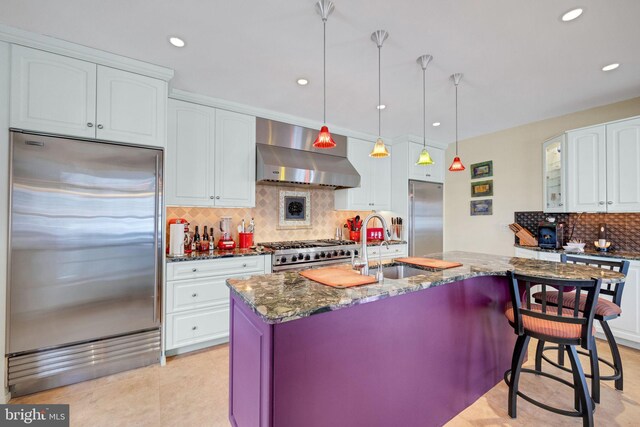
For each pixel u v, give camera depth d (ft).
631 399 6.13
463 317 5.95
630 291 8.32
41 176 6.22
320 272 5.57
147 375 7.15
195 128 9.12
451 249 14.87
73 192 6.52
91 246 6.72
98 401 6.16
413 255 13.38
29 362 6.22
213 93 9.05
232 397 5.17
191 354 8.29
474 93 8.95
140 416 5.75
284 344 3.66
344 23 5.74
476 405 6.11
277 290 4.36
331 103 9.75
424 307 5.25
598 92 8.87
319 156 11.69
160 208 7.56
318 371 3.96
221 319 8.73
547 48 6.53
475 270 5.90
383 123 11.81
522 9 5.30
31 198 6.14
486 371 6.49
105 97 6.86
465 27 5.82
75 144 6.54
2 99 5.93
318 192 13.14
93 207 6.73
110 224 6.93
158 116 7.52
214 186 9.45
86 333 6.72
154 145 7.47
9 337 6.03
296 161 10.61
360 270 5.44
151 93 7.43
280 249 9.98
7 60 5.98
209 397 6.36
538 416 5.75
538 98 9.32
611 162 9.02
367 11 5.38
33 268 6.19
